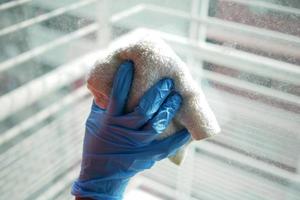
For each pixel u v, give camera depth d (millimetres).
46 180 841
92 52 777
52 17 797
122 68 504
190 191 770
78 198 571
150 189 800
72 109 813
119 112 526
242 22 645
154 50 500
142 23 742
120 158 543
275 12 615
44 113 810
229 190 728
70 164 840
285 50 621
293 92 630
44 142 823
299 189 666
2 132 779
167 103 515
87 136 568
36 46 808
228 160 716
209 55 685
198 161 742
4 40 805
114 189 561
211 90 699
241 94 673
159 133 523
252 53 647
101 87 520
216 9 662
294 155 657
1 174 794
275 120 655
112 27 766
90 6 770
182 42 707
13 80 804
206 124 516
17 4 793
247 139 688
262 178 693
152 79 503
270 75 640
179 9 698
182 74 511
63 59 802
